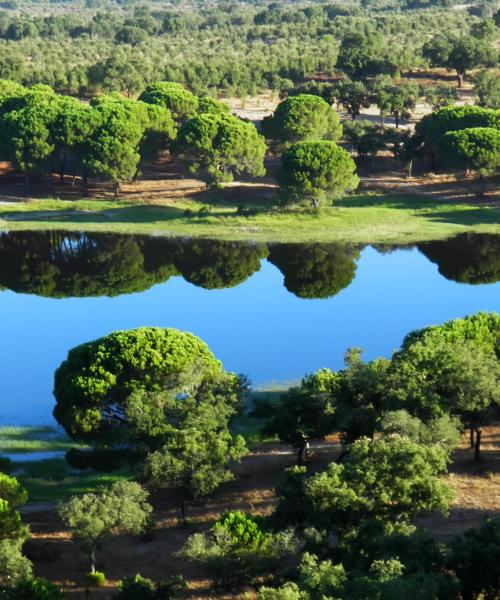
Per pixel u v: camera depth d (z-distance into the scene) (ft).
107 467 176.76
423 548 123.13
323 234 367.66
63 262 347.77
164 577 147.33
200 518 166.71
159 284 326.24
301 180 375.66
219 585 136.15
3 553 133.18
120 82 576.20
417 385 171.63
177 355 187.01
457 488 172.14
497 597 122.52
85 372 184.34
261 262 346.33
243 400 185.98
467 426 186.29
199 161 422.41
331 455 190.90
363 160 453.58
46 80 586.45
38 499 177.06
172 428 165.48
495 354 204.85
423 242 361.30
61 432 212.02
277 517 142.20
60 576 149.18
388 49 647.56
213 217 386.73
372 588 106.52
